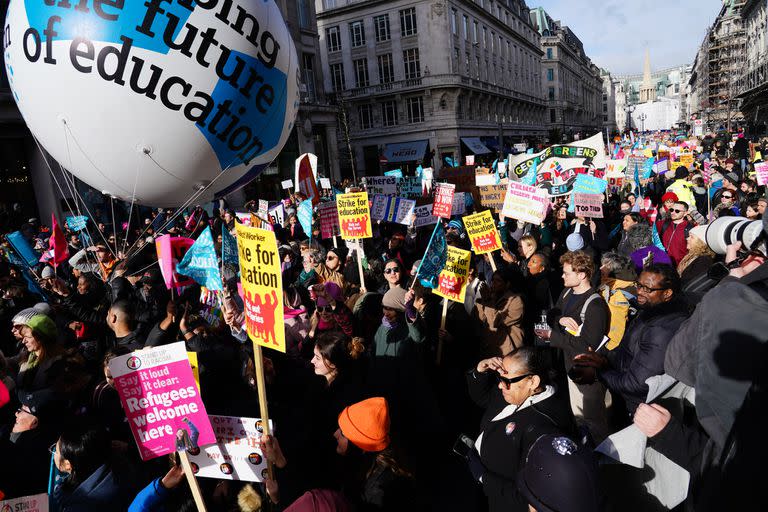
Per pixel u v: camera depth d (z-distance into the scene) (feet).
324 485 10.19
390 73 157.28
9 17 11.18
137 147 11.28
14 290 20.06
